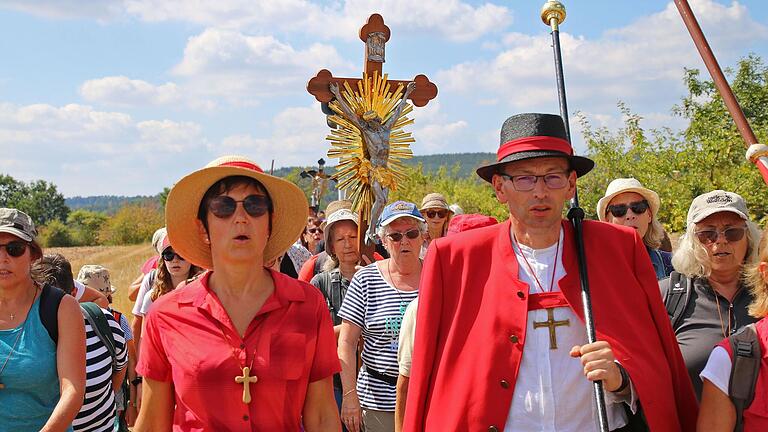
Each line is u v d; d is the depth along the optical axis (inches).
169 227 116.0
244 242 109.8
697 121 565.9
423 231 191.8
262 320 111.3
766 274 114.6
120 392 222.8
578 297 118.9
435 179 1402.6
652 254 205.2
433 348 124.6
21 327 146.0
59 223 3253.0
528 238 122.4
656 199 212.1
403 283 189.3
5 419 143.6
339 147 279.7
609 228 125.3
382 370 184.2
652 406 113.7
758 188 472.4
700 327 146.7
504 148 120.0
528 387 116.9
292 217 120.0
